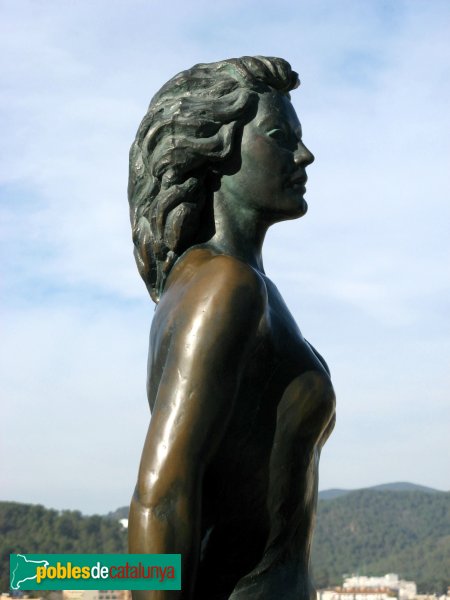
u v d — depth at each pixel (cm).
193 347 375
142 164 443
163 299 412
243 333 382
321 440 422
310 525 413
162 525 356
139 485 364
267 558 399
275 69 440
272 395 396
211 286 385
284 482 398
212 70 441
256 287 391
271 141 434
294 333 408
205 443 370
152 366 406
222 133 430
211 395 372
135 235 446
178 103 431
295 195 438
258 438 393
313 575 427
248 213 436
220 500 391
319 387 405
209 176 436
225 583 396
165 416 369
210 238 433
